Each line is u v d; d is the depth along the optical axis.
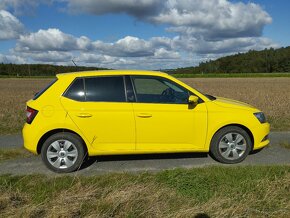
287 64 106.81
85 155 5.26
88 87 5.14
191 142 5.32
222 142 5.43
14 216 3.47
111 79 5.20
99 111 5.02
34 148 5.05
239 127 5.47
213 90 27.38
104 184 4.39
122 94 5.15
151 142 5.21
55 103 5.04
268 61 109.88
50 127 4.98
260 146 5.59
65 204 3.70
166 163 5.49
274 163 5.41
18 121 9.52
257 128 5.48
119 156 5.90
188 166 5.31
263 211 3.55
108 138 5.10
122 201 3.71
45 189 4.21
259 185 4.14
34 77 85.62
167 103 5.21
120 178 4.60
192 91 5.36
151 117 5.11
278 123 8.92
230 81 52.22
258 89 28.34
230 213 3.51
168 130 5.19
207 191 4.03
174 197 3.89
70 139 5.08
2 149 6.40
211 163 5.47
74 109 5.01
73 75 5.20
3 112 11.49
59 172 5.10
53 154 5.11
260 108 11.84
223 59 122.88
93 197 3.90
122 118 5.07
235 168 4.98
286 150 6.25
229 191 4.03
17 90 30.25
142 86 5.25
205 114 5.28
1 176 4.80
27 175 4.85
